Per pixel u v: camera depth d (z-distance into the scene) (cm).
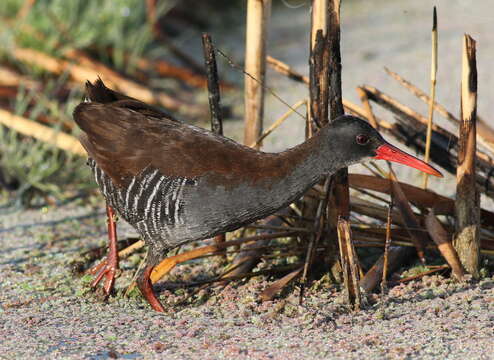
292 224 1053
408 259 1032
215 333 859
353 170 1336
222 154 889
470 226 959
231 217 894
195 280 1016
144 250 1097
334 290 963
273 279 1000
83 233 1194
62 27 1756
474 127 932
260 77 1064
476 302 906
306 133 998
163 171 888
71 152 1385
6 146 1404
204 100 1703
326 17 909
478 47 1920
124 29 1870
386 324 865
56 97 1606
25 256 1112
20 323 900
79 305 959
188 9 2231
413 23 2180
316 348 811
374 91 1096
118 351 823
